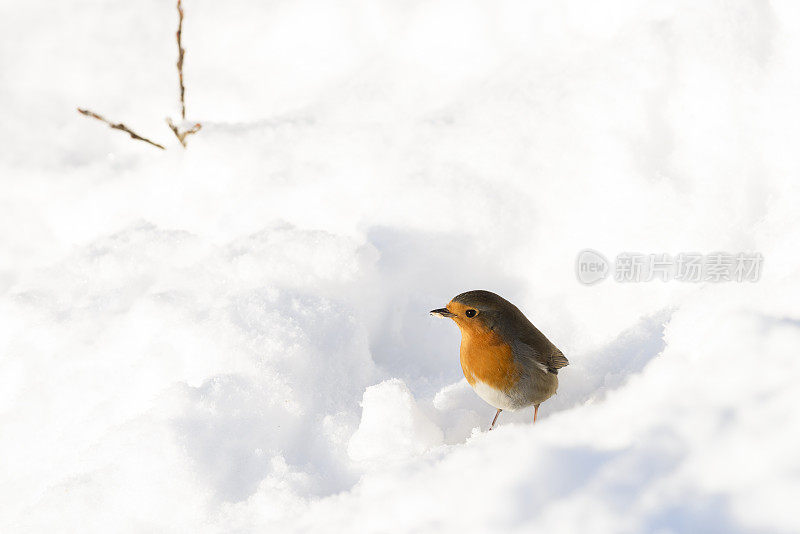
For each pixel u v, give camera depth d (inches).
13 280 495.2
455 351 385.7
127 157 546.3
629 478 208.7
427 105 486.3
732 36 418.0
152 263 433.1
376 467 292.5
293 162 464.8
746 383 223.9
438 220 413.1
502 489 223.9
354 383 350.3
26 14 650.8
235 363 336.8
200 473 288.8
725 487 193.6
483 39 508.7
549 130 425.7
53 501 285.6
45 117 584.1
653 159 403.9
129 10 633.0
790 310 249.1
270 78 572.7
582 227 399.2
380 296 400.8
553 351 316.8
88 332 389.7
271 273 387.2
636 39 435.5
